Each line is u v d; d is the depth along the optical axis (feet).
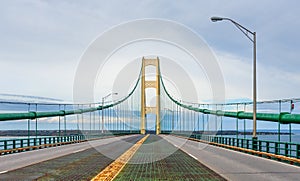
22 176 54.13
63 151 111.14
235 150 115.34
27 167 66.28
